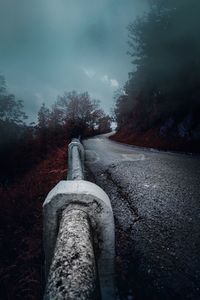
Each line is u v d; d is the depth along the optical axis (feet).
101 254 5.59
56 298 2.81
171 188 17.19
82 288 2.99
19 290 8.29
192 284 7.59
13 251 10.48
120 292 7.44
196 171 22.79
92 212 5.42
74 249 3.78
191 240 10.07
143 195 15.80
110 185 18.62
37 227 11.95
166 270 8.30
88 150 42.06
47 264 5.60
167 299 7.14
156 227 11.36
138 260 8.95
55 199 5.38
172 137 49.06
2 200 15.71
